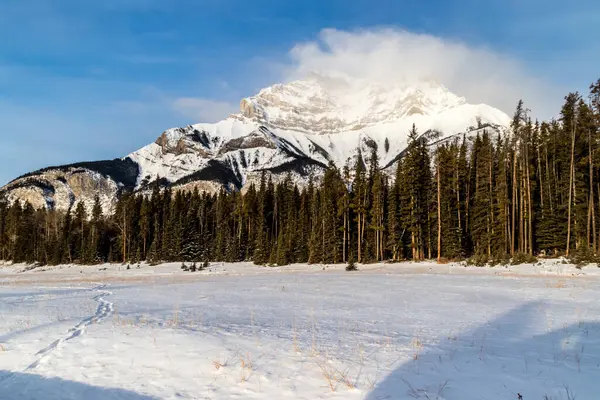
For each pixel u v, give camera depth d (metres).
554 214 46.56
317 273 43.22
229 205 85.25
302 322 12.85
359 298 19.95
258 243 64.75
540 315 13.71
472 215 54.19
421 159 57.69
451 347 9.12
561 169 50.47
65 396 6.66
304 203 76.06
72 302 19.66
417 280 29.95
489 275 32.31
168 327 11.41
